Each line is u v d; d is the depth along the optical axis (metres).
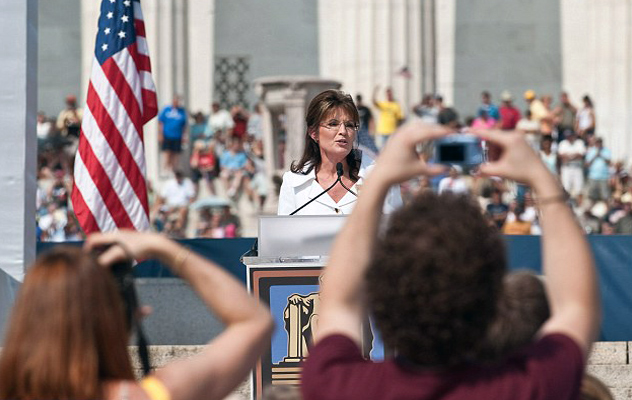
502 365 4.93
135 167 16.33
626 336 15.67
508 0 57.78
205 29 57.34
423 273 4.80
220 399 5.25
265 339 5.37
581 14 57.59
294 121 40.12
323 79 40.03
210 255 16.30
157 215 42.56
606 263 15.74
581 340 5.02
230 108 57.56
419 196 5.11
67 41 56.09
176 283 15.70
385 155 5.18
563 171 44.56
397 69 50.81
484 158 5.18
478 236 4.88
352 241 5.25
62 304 4.95
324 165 12.91
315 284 11.17
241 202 43.94
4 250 14.75
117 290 5.17
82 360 4.93
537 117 48.12
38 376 4.89
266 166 41.66
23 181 14.77
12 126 14.79
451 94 57.81
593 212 42.88
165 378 5.12
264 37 57.75
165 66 52.16
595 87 55.28
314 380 5.00
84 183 16.16
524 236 16.08
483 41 57.78
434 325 4.80
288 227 11.21
